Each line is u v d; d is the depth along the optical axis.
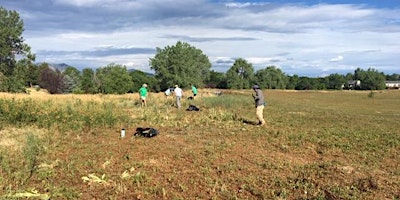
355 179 9.14
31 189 7.96
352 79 147.25
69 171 9.45
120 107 25.30
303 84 124.12
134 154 11.36
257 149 12.60
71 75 93.69
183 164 10.37
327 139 14.66
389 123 22.11
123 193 8.03
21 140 12.73
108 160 10.56
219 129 16.75
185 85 82.69
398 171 10.13
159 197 7.89
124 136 14.33
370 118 24.94
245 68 112.88
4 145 11.89
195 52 86.50
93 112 18.30
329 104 45.47
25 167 9.43
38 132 14.38
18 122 15.77
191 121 19.23
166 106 27.61
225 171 9.77
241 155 11.61
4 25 60.81
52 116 16.83
